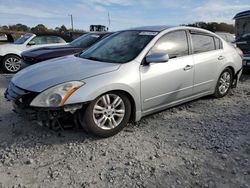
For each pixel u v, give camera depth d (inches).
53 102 125.0
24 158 122.1
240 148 130.0
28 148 130.9
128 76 142.4
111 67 142.7
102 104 137.6
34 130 150.3
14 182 104.7
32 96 130.1
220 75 204.4
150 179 106.0
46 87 127.7
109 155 124.6
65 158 122.0
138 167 114.3
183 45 174.2
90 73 136.3
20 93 132.1
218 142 136.3
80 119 135.6
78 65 149.6
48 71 144.3
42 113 128.2
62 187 101.8
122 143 136.2
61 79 131.3
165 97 163.2
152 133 148.0
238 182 103.7
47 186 102.3
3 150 129.3
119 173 110.3
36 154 125.5
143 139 140.7
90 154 125.5
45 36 390.3
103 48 175.0
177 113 179.6
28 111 129.8
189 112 182.1
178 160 119.6
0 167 115.0
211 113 180.1
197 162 117.6
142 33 170.7
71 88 127.4
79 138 140.9
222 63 201.2
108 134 141.1
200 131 150.5
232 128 154.4
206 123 162.2
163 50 162.6
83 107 132.3
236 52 218.1
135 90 145.3
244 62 305.4
